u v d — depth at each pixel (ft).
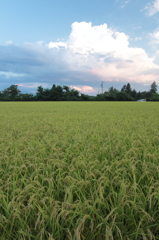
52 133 16.52
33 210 5.02
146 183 6.61
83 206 5.04
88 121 24.14
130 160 8.05
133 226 4.81
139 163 8.55
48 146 11.68
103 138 13.75
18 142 12.62
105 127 18.89
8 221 4.61
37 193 5.46
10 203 4.92
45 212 4.86
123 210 4.91
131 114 36.63
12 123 23.82
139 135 13.78
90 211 4.92
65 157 9.09
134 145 10.98
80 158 8.59
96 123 22.68
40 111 48.62
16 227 4.81
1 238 4.37
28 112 45.01
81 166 7.76
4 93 232.12
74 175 7.00
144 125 21.02
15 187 6.21
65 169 7.89
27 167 8.01
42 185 6.34
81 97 236.02
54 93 231.71
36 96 230.48
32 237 4.56
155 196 5.37
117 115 34.45
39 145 11.24
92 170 7.52
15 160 8.39
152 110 50.31
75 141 12.25
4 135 15.56
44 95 230.89
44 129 18.40
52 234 4.09
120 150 10.52
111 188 5.96
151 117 29.19
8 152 10.69
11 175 7.02
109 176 7.14
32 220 4.99
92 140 12.96
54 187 6.64
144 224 4.71
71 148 10.89
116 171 6.86
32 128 19.03
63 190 5.99
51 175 6.91
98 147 11.09
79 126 19.95
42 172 7.79
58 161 8.27
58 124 21.61
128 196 5.22
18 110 53.26
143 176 6.54
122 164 8.16
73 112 44.11
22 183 6.42
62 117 30.81
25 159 9.11
